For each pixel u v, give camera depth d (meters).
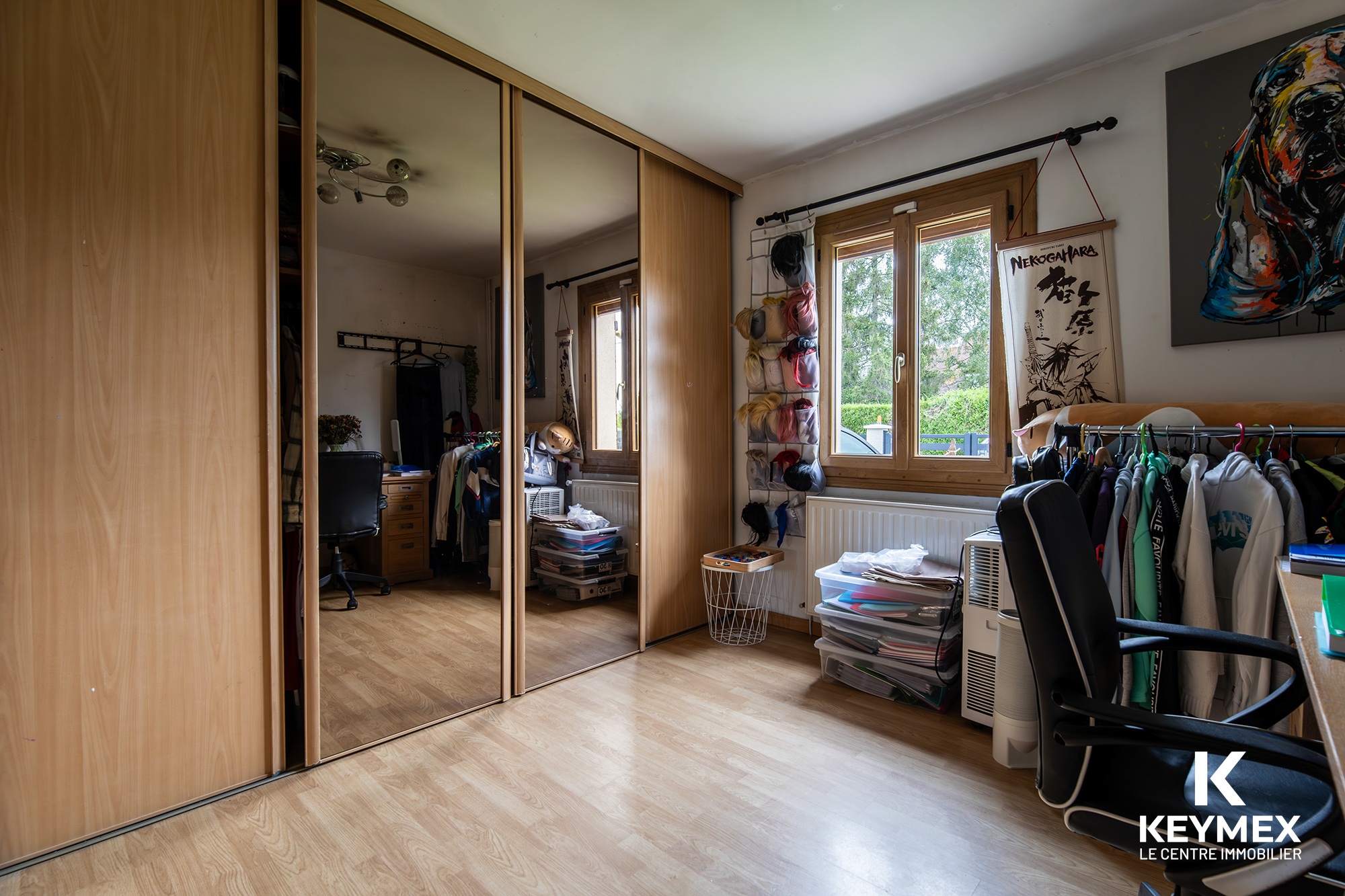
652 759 2.01
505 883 1.45
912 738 2.15
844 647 2.57
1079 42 2.27
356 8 1.98
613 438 2.97
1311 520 1.73
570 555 2.82
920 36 2.23
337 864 1.52
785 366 3.18
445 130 2.27
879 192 3.02
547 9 2.06
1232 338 2.10
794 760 2.00
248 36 1.81
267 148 1.83
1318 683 0.80
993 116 2.67
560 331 2.72
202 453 1.74
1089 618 1.17
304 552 1.95
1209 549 1.80
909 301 2.92
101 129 1.57
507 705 2.42
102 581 1.60
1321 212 1.94
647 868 1.51
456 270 2.33
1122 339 2.34
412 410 2.23
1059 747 1.06
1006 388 2.64
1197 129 2.16
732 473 3.63
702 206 3.38
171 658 1.70
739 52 2.33
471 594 2.37
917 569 2.48
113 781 1.62
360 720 2.11
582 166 2.77
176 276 1.69
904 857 1.54
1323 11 1.94
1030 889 1.43
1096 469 2.10
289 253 1.95
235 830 1.64
